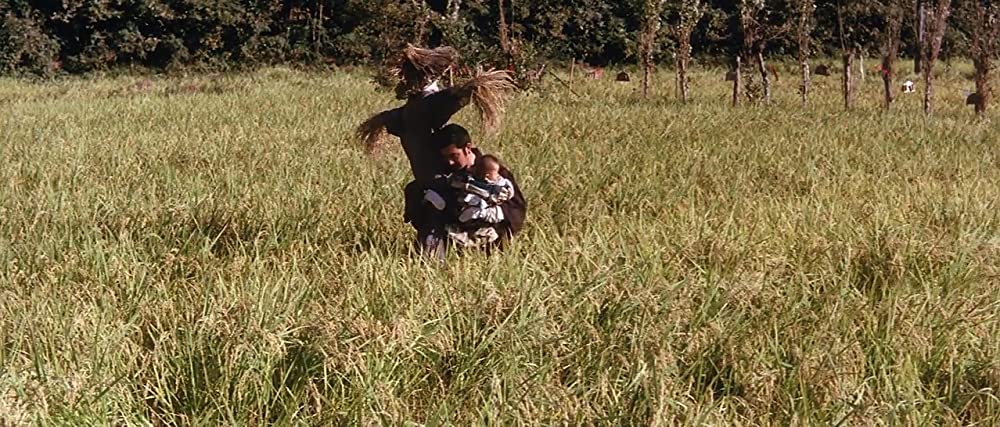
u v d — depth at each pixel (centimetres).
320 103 2003
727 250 704
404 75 738
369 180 1019
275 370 496
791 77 3016
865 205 898
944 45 3472
